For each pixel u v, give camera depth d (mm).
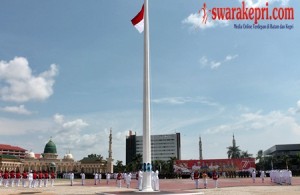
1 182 63719
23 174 60031
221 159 118750
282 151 194500
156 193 32594
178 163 122562
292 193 36344
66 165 184375
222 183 64562
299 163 151125
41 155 195625
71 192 41281
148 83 36531
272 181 68875
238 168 116250
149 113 35969
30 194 38000
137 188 51312
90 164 182750
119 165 182250
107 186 59750
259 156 180875
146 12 37875
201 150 189125
